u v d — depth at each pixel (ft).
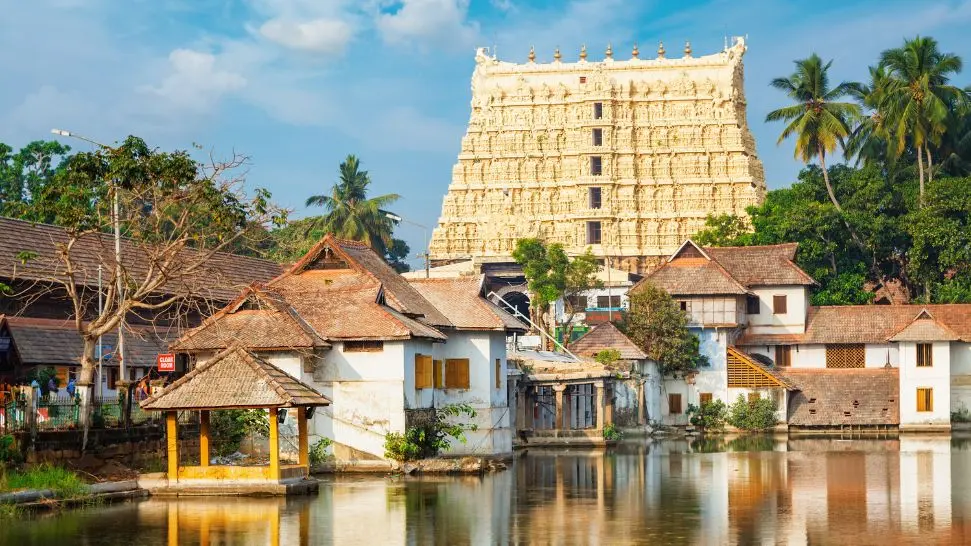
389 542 127.65
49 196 170.50
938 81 394.11
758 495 164.86
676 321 313.73
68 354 195.83
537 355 279.69
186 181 170.81
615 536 132.05
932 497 163.22
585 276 403.34
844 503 157.38
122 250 216.33
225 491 157.58
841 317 333.01
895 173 411.75
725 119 499.51
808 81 399.85
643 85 504.02
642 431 291.79
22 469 149.69
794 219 381.19
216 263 244.42
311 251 204.03
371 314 191.42
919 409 311.88
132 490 155.43
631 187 499.51
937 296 372.17
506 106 514.27
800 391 318.45
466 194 513.86
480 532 133.90
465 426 212.64
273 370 161.07
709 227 459.32
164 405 155.84
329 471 187.62
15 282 196.95
